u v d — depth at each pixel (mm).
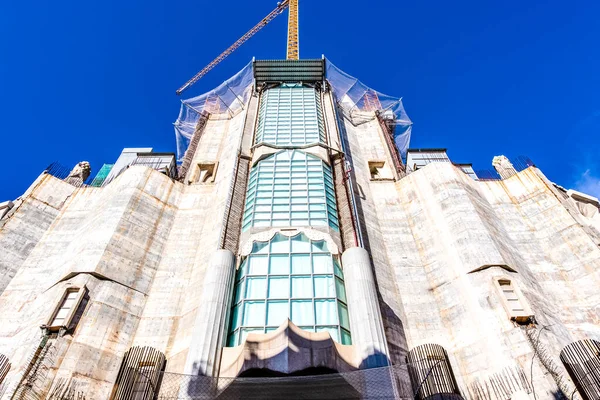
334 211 31188
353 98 54344
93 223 31750
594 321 26125
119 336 24594
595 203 36562
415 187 37219
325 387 17812
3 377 20625
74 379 21141
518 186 37156
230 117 52469
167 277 29422
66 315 23719
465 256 28156
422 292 28828
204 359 20031
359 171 40594
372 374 18266
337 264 26188
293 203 30953
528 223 33938
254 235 27359
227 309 22984
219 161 43500
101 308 24938
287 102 47312
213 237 31250
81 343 22719
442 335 25859
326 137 40844
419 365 23047
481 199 35312
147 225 32281
